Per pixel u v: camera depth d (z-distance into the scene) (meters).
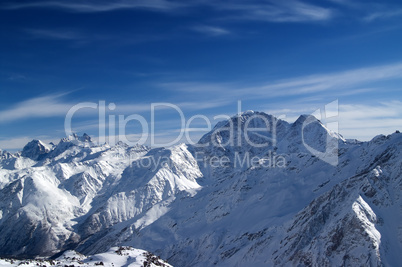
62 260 114.19
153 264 113.75
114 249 127.31
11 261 104.62
